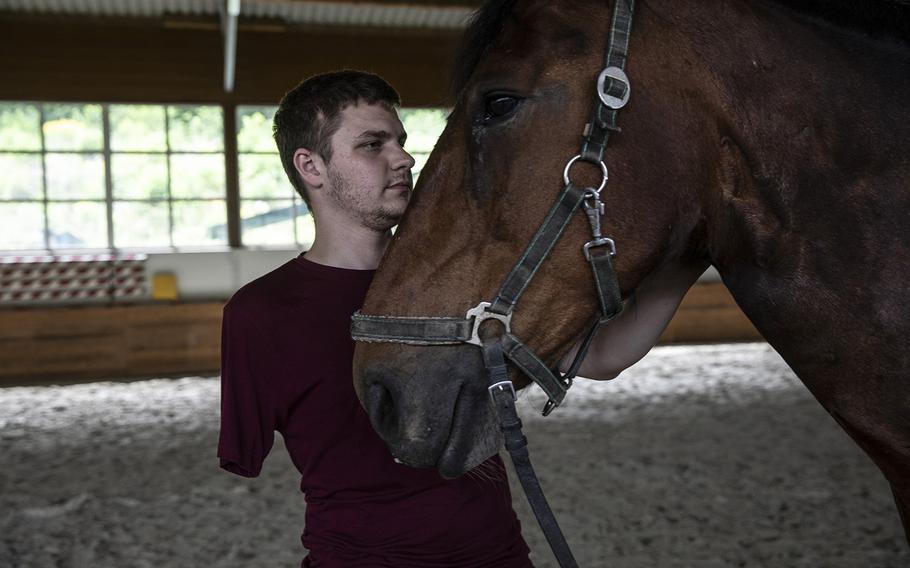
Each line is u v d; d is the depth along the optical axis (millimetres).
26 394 6508
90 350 7375
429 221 977
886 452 977
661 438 4605
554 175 922
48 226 7738
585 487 3730
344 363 1244
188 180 8039
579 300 951
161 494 3773
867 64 957
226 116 8039
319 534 1253
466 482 1229
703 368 6969
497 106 939
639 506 3463
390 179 1271
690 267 1153
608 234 925
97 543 3168
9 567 2943
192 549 3094
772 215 954
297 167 1300
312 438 1252
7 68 7500
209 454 4473
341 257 1305
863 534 3098
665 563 2869
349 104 1262
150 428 5172
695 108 939
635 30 940
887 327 927
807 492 3604
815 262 945
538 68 928
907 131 932
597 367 1285
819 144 941
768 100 947
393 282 983
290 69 8156
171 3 7617
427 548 1212
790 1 992
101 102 7723
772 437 4566
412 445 956
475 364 960
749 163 952
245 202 8211
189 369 7586
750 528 3189
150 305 7516
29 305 7426
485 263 949
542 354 959
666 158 930
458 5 7047
